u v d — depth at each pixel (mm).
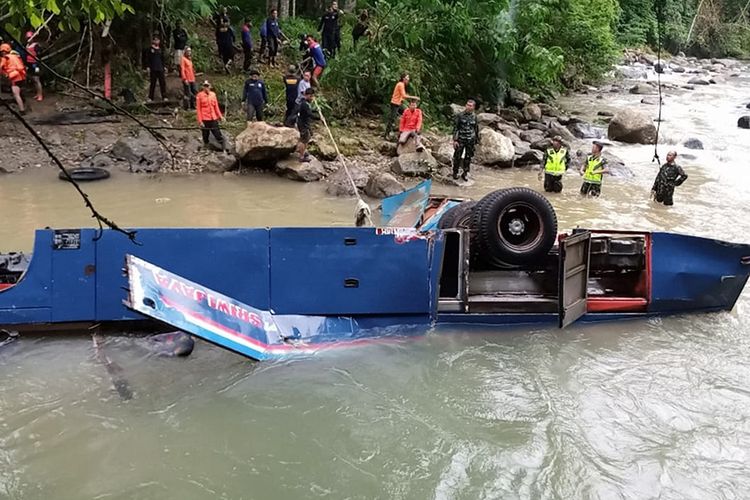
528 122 22453
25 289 6586
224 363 6547
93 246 6680
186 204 12234
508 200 7336
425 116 20625
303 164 14531
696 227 12164
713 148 19438
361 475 5035
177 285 6223
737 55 49688
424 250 7176
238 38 23891
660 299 7789
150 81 17766
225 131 16453
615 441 5562
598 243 7738
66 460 5062
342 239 7027
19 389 5941
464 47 23109
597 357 6973
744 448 5523
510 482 5008
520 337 7309
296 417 5727
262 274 6945
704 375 6684
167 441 5344
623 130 20609
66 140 15188
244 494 4785
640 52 44531
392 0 21578
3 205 11633
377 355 6816
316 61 19219
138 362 6469
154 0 18219
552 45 30359
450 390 6242
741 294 8828
